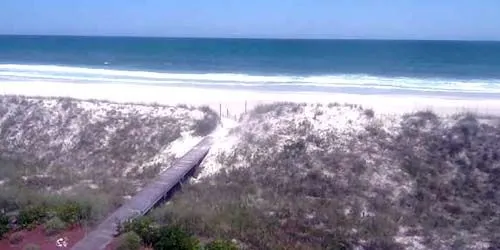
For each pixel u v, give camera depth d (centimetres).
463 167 1867
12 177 1948
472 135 2016
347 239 1414
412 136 2069
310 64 6088
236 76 4228
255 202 1681
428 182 1795
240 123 2389
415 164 1892
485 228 1521
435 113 2341
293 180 1850
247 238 1387
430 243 1414
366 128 2130
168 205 1602
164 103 2784
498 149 1914
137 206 1523
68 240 1277
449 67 5606
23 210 1434
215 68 5416
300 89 3362
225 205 1630
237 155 2052
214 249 1222
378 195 1734
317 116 2256
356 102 2761
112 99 2942
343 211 1614
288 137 2117
